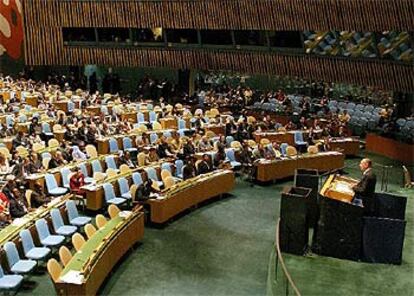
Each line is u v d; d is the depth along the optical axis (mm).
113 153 19109
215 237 14688
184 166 17594
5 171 16047
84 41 28891
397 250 11492
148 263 13062
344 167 21203
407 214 14625
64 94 27344
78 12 28094
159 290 11828
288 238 11844
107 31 28438
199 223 15633
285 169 19531
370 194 12180
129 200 15922
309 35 24281
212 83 33375
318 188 13391
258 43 25719
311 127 24109
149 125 23750
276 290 10484
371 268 11367
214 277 12500
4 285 10555
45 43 29062
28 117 22062
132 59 28359
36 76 33594
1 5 30312
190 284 12141
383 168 19875
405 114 25938
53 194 15688
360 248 11648
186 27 26578
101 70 33375
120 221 13242
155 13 26891
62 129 20797
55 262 10648
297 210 11719
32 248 12031
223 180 17609
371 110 26750
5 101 25047
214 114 25797
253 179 19328
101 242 12008
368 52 22859
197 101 29094
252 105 28969
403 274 11141
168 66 27875
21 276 10922
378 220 11461
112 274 12453
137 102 27344
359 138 24688
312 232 13008
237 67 26453
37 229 12461
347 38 23250
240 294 11781
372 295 10328
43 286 11648
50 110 23344
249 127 23125
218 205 17141
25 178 15391
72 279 10453
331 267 11367
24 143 18672
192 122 24078
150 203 15141
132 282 12125
